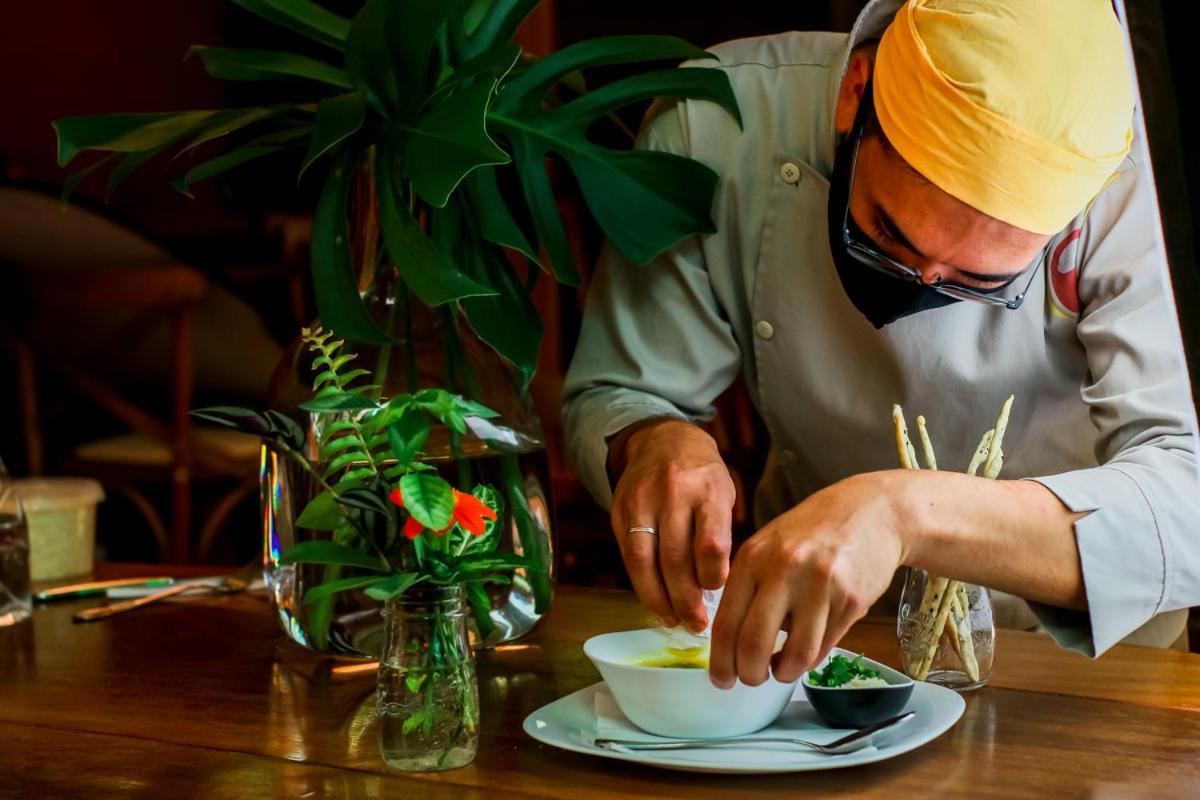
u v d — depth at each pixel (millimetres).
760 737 1005
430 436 1181
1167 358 1303
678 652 1108
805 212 1519
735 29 4910
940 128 1137
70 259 2875
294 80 1355
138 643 1399
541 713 1074
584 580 3049
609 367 1604
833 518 1009
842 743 977
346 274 1201
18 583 1511
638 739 1017
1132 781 934
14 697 1207
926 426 1543
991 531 1084
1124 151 1161
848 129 1312
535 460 1264
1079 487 1139
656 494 1161
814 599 966
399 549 1017
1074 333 1448
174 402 3031
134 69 4953
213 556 3816
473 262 1300
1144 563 1123
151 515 3221
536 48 4355
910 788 926
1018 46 1124
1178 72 778
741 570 987
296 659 1318
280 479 1210
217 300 3209
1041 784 930
